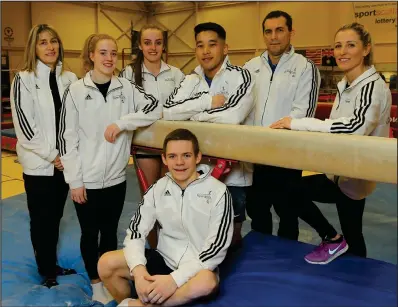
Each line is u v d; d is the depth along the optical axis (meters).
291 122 1.82
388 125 1.91
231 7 10.02
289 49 2.36
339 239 1.94
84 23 10.02
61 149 1.98
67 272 2.45
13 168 5.32
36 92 2.02
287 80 2.32
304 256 2.00
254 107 2.41
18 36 8.80
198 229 1.77
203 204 1.75
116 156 2.04
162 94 2.46
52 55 2.04
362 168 1.56
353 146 1.56
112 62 1.96
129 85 2.11
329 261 1.92
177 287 1.62
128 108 2.09
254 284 1.75
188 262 1.69
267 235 2.27
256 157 1.81
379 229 2.94
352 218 2.00
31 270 2.40
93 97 1.98
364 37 1.82
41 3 9.07
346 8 8.03
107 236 2.17
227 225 1.73
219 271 1.89
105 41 1.94
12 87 2.01
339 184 1.88
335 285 1.72
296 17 8.90
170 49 11.44
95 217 2.08
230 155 1.88
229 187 2.09
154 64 2.45
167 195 1.81
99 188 2.03
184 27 11.02
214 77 2.12
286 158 1.73
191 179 1.79
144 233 1.84
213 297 1.66
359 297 1.63
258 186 2.40
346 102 1.92
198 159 1.82
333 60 7.64
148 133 2.11
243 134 1.82
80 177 1.98
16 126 2.04
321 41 8.61
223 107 2.01
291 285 1.74
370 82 1.78
